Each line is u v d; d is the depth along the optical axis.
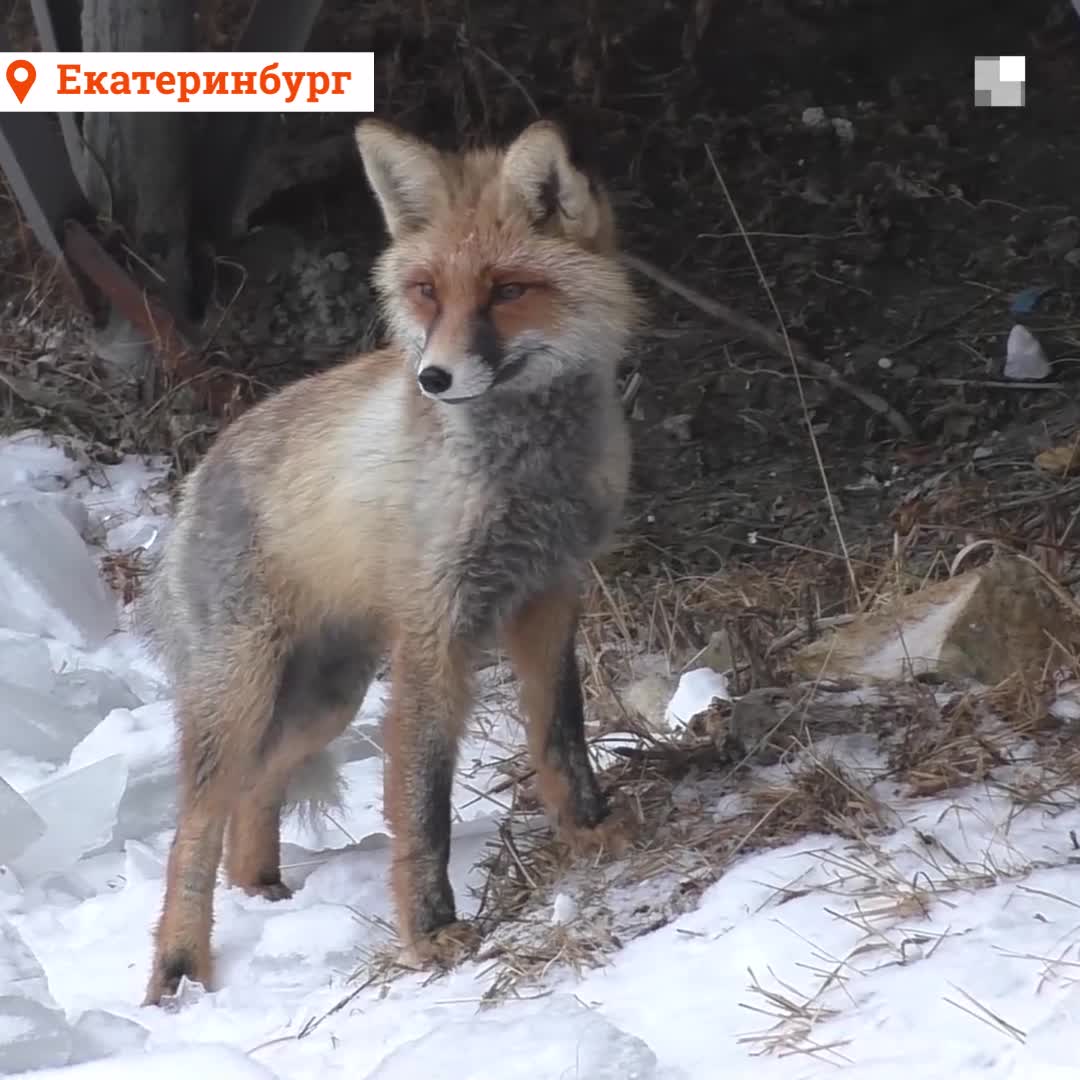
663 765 8.78
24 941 8.31
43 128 15.54
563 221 7.48
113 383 15.91
